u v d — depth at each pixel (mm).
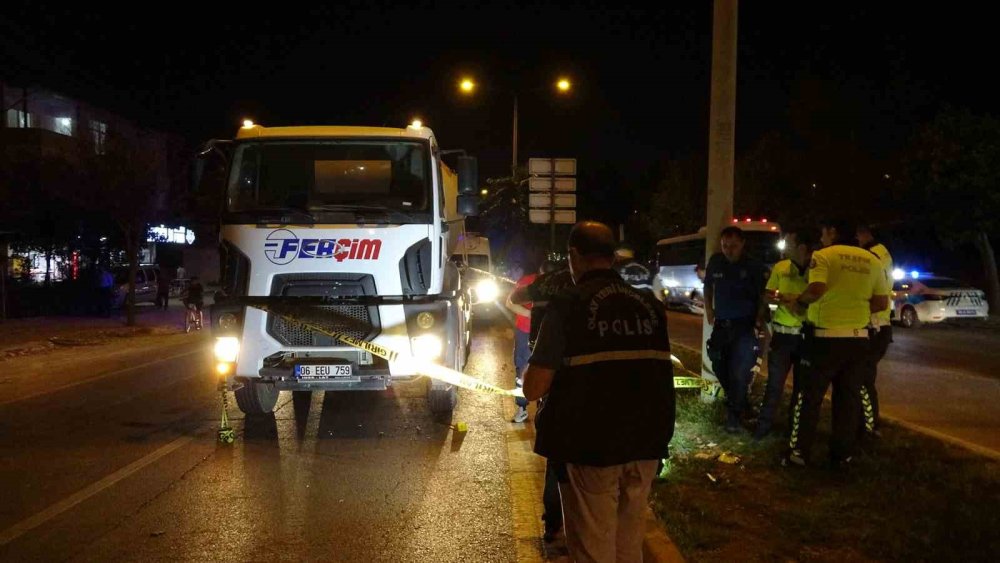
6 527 5676
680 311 28953
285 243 8102
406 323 8141
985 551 4570
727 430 7410
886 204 26875
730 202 8508
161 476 6887
